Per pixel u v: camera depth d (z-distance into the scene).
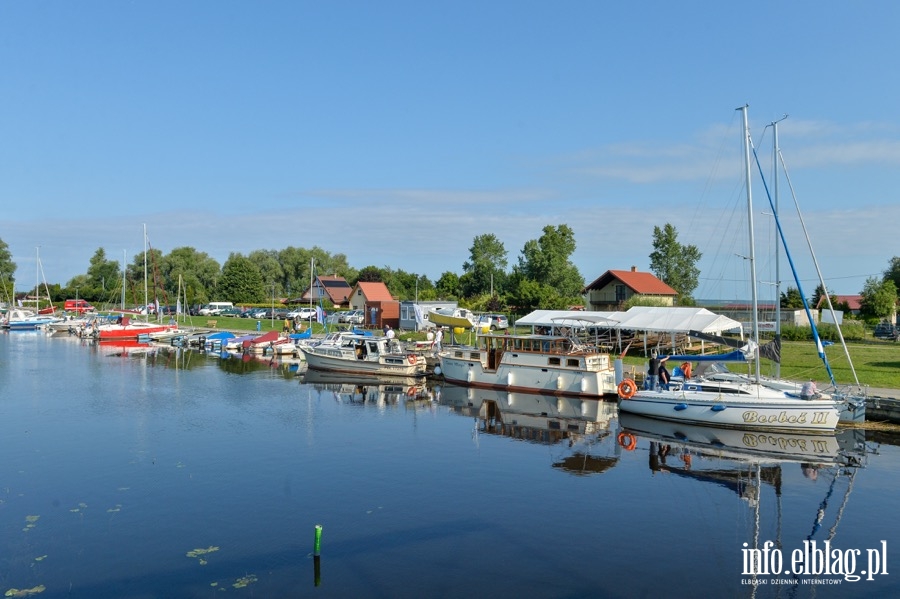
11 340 75.62
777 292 30.94
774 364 33.66
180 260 124.12
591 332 47.97
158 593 12.96
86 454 23.31
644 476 20.97
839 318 53.06
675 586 13.43
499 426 28.69
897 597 13.04
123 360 54.66
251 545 15.29
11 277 128.00
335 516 17.19
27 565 14.22
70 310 109.38
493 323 66.75
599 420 30.14
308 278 132.75
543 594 12.98
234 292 121.00
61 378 43.19
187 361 54.19
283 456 23.17
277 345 58.41
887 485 20.08
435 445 24.98
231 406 33.28
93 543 15.38
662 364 31.86
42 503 18.12
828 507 18.17
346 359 45.25
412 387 40.34
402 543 15.45
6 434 26.48
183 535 15.87
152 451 23.80
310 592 12.98
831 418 26.44
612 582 13.55
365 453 23.69
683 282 78.88
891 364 37.38
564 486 19.86
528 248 91.19
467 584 13.37
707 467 22.00
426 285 122.25
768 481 20.50
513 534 16.05
